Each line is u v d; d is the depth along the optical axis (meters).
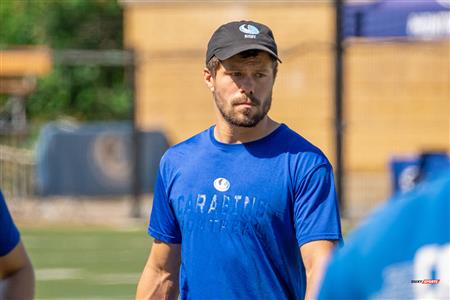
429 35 45.88
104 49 85.56
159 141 56.38
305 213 12.31
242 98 12.47
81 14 85.38
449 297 5.77
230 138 12.76
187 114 69.19
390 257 5.85
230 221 12.47
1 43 84.88
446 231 5.80
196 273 12.68
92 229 45.12
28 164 52.75
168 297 13.35
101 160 54.06
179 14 70.44
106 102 82.38
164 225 13.20
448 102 67.12
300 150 12.57
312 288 12.00
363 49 67.19
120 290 30.09
